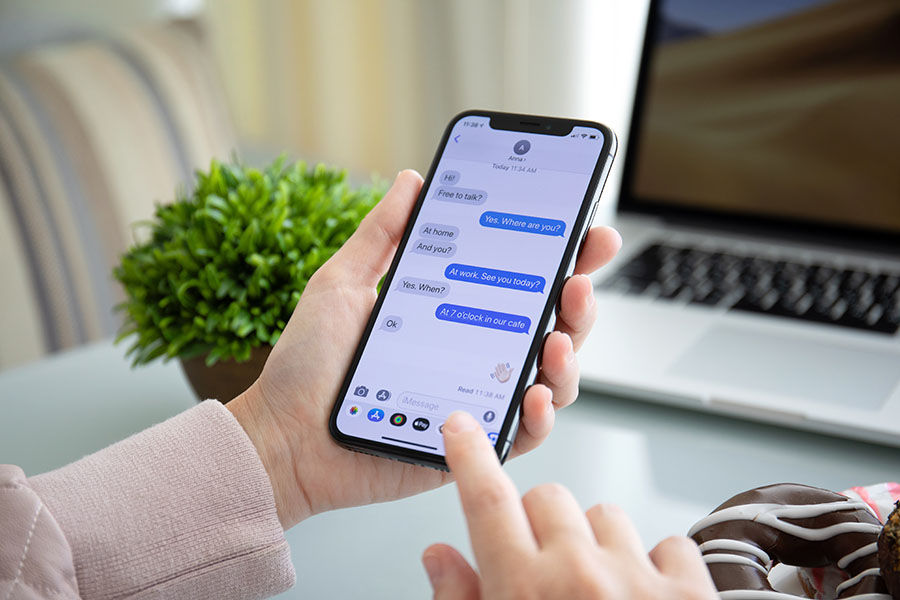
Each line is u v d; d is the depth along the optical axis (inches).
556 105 52.2
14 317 43.1
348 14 61.7
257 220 24.3
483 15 53.7
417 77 58.8
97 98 46.4
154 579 18.1
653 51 39.0
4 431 27.8
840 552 17.5
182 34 51.9
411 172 22.8
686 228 39.5
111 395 29.8
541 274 21.0
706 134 38.4
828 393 26.4
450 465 14.7
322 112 67.2
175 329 24.5
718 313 31.9
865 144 35.5
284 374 20.8
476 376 20.1
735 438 26.2
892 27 34.5
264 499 19.5
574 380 20.3
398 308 21.4
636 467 24.9
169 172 47.7
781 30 36.5
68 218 44.4
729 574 16.5
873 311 31.4
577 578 12.9
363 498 21.7
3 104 44.8
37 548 17.1
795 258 35.8
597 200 21.8
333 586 20.9
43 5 55.0
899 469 24.5
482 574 13.7
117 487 18.6
